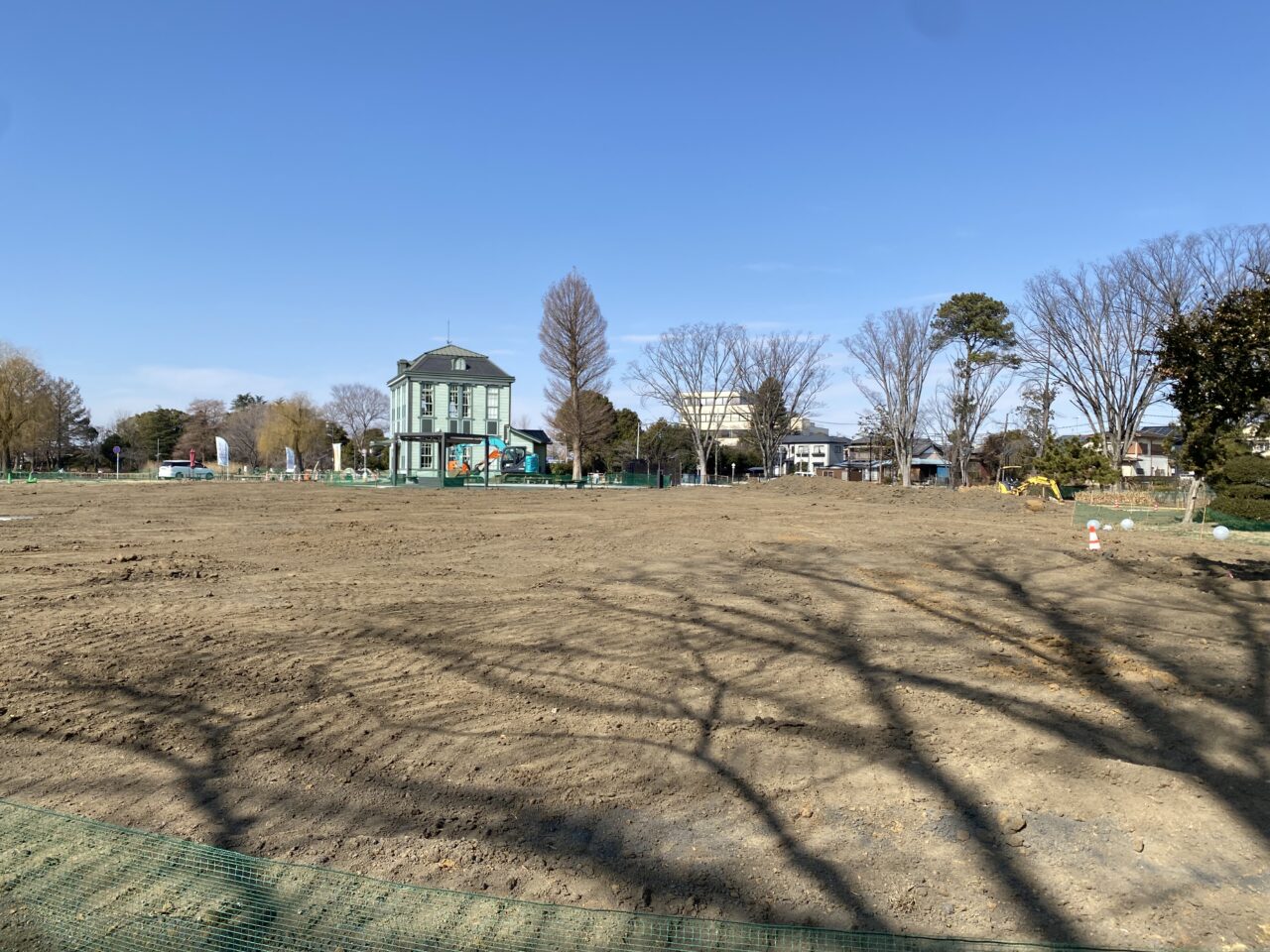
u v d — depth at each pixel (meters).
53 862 3.54
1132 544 14.81
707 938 2.93
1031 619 8.59
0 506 24.20
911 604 9.34
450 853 3.70
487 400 61.16
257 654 7.00
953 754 4.89
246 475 69.69
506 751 4.94
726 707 5.75
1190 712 5.69
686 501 28.48
